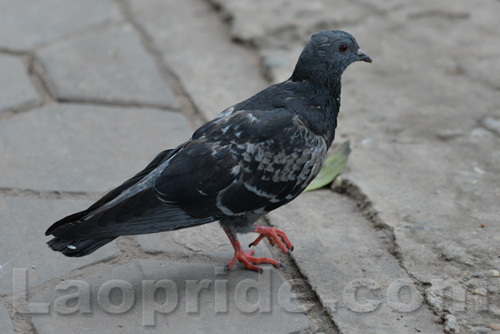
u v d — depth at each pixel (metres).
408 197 6.94
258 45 9.82
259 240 6.32
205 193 5.56
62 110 8.44
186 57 9.72
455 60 9.49
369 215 6.79
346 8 10.69
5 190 7.04
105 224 5.31
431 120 8.29
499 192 6.99
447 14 10.56
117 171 7.40
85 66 9.38
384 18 10.47
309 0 10.91
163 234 6.54
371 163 7.53
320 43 6.03
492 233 6.39
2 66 9.27
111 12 10.82
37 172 7.33
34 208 6.79
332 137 6.24
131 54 9.72
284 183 5.83
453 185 7.12
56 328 5.43
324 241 6.45
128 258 6.23
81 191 7.07
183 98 8.88
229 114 5.99
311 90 6.09
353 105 8.65
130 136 8.00
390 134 8.07
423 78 9.14
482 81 9.02
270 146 5.72
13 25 10.30
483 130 8.04
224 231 6.22
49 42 9.92
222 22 10.61
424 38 9.99
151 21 10.62
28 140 7.86
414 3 10.84
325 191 7.27
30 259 6.14
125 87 8.96
